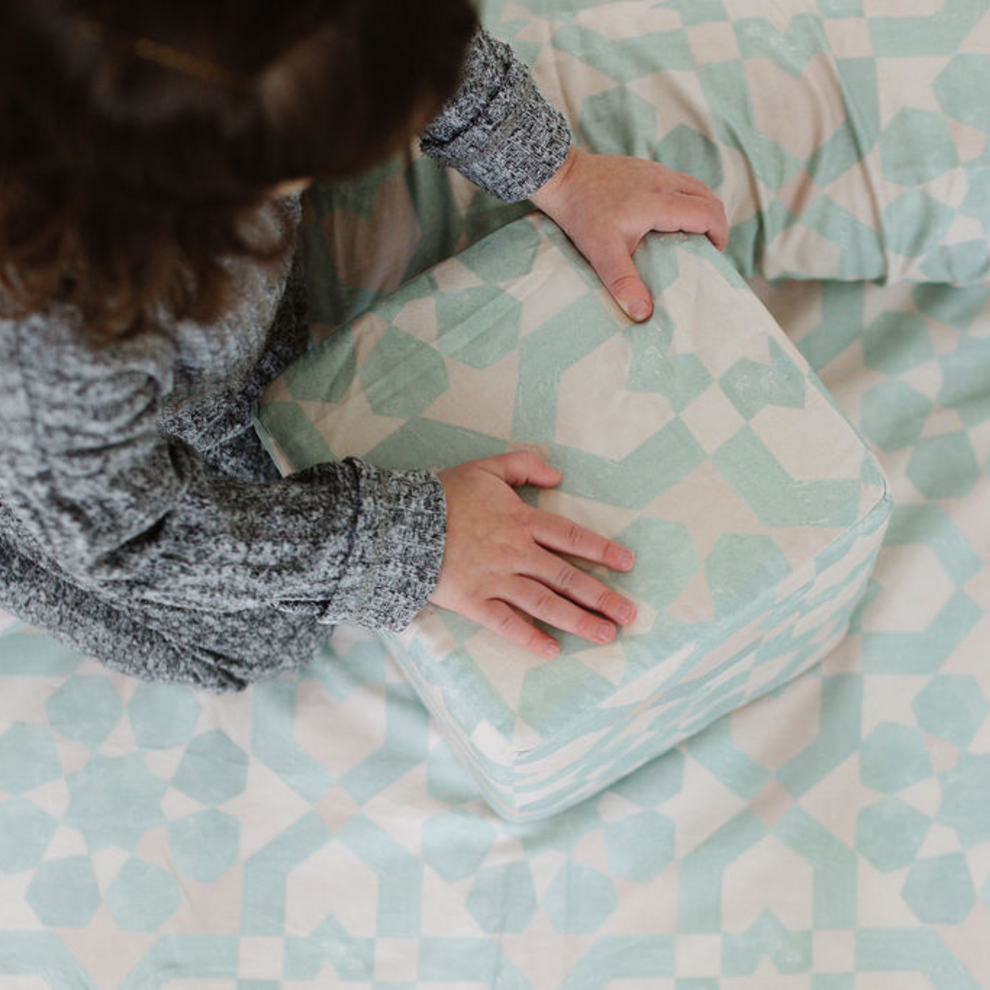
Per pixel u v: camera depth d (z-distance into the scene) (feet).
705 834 3.27
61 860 3.35
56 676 3.56
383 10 1.46
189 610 2.97
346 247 3.36
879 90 3.16
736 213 3.32
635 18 3.27
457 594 2.44
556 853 3.28
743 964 3.14
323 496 2.35
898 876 3.18
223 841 3.35
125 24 1.34
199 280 1.86
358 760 3.42
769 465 2.52
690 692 2.71
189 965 3.23
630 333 2.70
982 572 3.43
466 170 2.82
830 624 3.04
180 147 1.45
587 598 2.43
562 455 2.62
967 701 3.32
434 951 3.22
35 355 1.81
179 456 2.24
